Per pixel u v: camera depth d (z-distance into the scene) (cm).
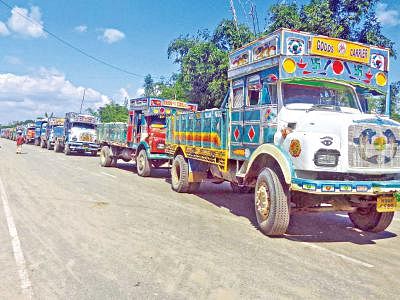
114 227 650
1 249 515
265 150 631
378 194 568
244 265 479
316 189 528
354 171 545
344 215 848
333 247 582
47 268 450
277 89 650
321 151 543
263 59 686
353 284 429
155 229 648
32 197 909
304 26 1563
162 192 1082
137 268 457
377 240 641
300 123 598
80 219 700
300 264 491
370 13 1591
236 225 704
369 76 696
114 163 1859
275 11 1698
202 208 864
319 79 653
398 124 585
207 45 2123
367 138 553
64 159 2305
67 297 374
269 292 398
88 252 511
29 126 5125
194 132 992
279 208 597
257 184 653
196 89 2242
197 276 437
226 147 802
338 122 554
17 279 416
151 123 1430
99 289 394
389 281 443
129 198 953
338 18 1605
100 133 1991
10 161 1950
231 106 805
